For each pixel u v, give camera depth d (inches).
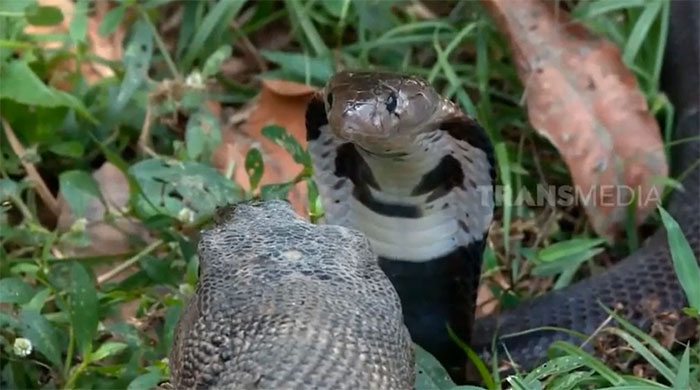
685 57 301.9
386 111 183.9
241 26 310.8
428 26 300.5
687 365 193.3
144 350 214.5
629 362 223.5
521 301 250.4
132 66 279.0
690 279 210.8
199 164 247.1
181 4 311.0
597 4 294.4
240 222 154.9
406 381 138.4
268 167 268.8
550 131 275.7
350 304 138.3
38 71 276.4
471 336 221.8
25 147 267.7
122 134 279.4
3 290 218.1
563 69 280.8
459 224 208.7
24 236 245.0
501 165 268.2
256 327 134.9
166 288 237.5
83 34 270.5
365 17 301.1
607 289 243.0
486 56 294.5
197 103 274.2
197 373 136.2
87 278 213.5
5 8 269.6
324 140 204.4
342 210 210.2
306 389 127.6
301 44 306.2
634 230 267.9
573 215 278.1
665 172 270.2
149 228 246.8
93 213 258.1
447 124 195.8
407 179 201.5
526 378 200.2
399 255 211.2
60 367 210.2
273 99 283.6
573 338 235.6
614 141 273.0
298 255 146.3
